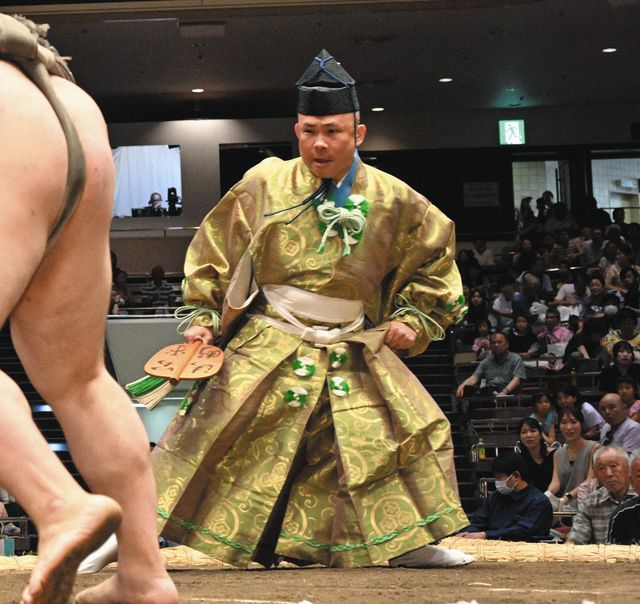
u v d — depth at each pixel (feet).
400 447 12.89
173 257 73.87
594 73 66.90
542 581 10.80
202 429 12.92
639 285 55.62
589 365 44.19
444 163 76.13
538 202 71.61
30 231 6.01
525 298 54.29
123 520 7.16
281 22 54.54
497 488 20.36
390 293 13.91
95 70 62.34
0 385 5.81
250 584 10.61
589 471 24.35
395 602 8.79
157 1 49.26
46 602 5.56
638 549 14.61
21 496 5.66
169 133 74.43
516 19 55.42
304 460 13.33
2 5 48.62
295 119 74.64
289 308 13.33
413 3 49.06
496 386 42.78
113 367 25.63
